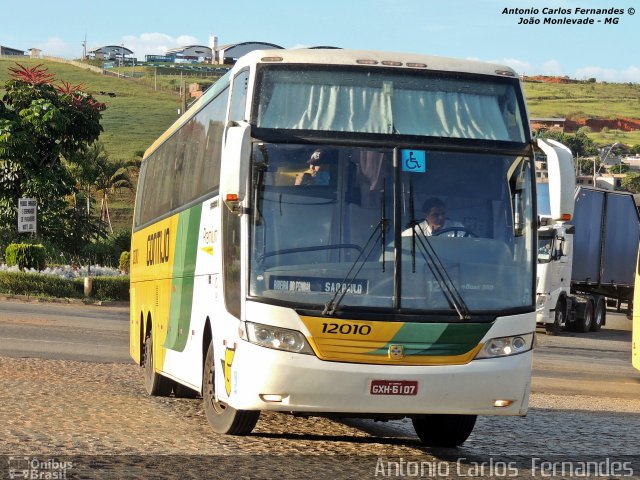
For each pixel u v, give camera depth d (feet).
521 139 37.93
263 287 35.32
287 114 36.86
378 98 37.40
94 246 189.06
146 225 62.95
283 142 36.27
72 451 34.88
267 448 37.91
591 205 141.18
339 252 35.58
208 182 43.21
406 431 46.75
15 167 172.04
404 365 35.04
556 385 73.51
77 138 180.55
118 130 475.31
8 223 173.88
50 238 179.11
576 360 96.63
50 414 44.01
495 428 48.16
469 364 35.45
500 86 38.40
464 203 36.60
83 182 266.36
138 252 66.39
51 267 168.35
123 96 571.28
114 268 191.62
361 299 35.22
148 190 63.98
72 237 182.09
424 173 36.52
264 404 35.17
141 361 60.54
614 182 428.97
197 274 44.70
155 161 61.87
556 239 125.70
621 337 134.62
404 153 36.60
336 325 34.86
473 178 36.88
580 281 140.15
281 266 35.45
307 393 34.88
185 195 49.19
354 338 34.91
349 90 37.37
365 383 34.83
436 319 35.29
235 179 34.86
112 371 65.82
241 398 35.55
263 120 36.68
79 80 602.44
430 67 38.06
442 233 36.14
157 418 45.39
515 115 38.22
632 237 151.02
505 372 35.76
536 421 51.37
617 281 148.66
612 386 75.61
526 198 37.19
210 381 41.57
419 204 36.24
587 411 57.31
